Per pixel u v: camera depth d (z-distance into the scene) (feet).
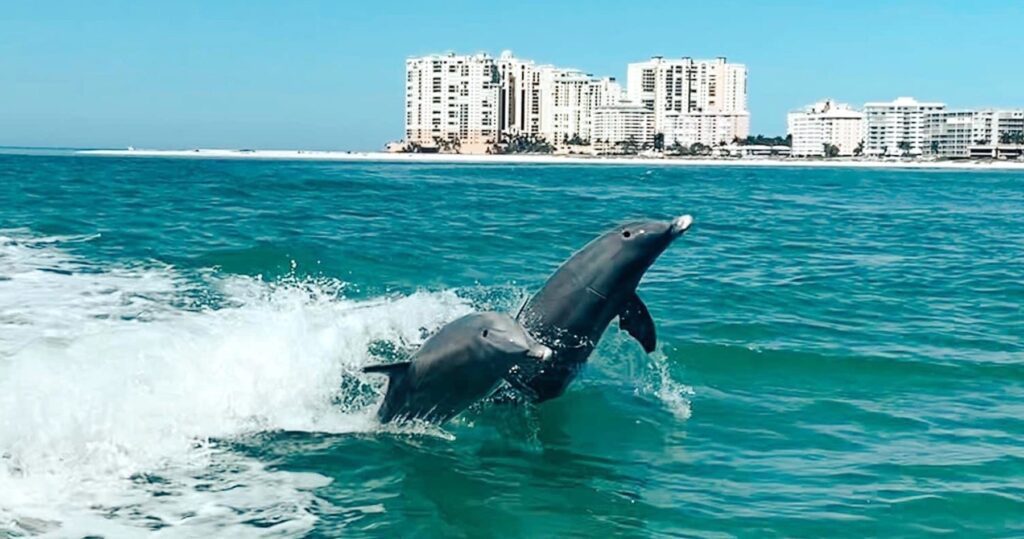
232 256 70.95
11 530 24.70
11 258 67.72
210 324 45.75
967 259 86.07
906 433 33.99
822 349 46.21
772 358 44.42
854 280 70.69
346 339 42.65
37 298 51.88
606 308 36.65
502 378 33.32
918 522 26.18
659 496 28.22
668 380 40.70
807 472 30.12
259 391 36.01
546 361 31.17
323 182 215.31
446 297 54.60
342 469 30.19
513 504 27.63
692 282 66.95
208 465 29.91
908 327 52.47
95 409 32.12
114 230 89.20
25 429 30.25
